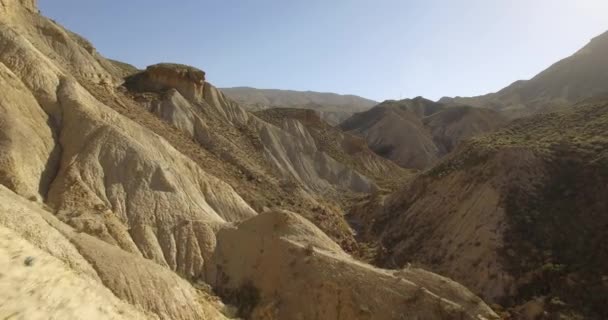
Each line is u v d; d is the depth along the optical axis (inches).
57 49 2212.1
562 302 1205.7
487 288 1393.9
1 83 1326.3
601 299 1163.9
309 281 1135.6
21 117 1309.1
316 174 3216.0
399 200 2269.9
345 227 2222.0
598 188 1491.1
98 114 1568.7
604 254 1274.6
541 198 1590.8
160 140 1660.9
